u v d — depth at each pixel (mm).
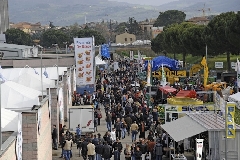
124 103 59062
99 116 54750
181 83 76188
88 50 68000
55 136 42781
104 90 76625
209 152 31531
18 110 33312
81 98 64938
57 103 44281
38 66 87125
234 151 31516
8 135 25719
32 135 27719
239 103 49531
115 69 116188
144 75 87312
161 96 60062
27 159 27812
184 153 35844
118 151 36156
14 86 37500
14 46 101688
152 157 36250
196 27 117125
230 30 92688
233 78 75750
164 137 37938
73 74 70938
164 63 79062
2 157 19172
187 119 36906
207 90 61062
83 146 37375
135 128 44250
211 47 105938
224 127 31812
